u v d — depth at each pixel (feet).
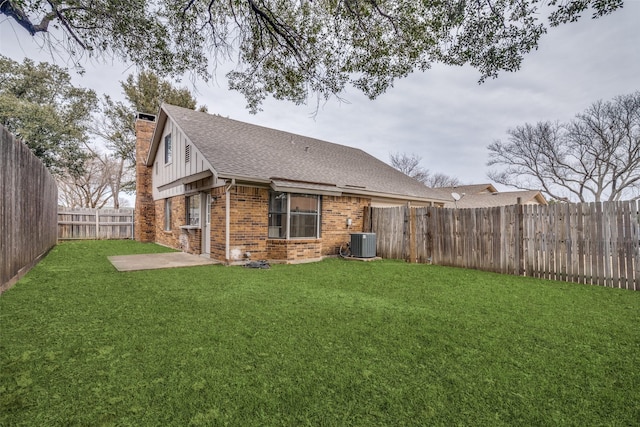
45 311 12.77
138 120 47.01
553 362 8.85
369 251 32.45
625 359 9.07
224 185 27.20
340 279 20.76
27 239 20.40
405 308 14.11
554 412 6.61
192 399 6.93
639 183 67.87
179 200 36.88
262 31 19.63
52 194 33.91
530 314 13.34
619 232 19.52
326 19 18.57
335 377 7.92
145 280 19.29
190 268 24.30
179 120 34.63
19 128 50.49
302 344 9.93
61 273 20.74
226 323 11.77
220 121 39.32
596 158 71.20
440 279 21.29
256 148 34.99
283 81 21.93
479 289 18.28
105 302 14.28
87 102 65.67
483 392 7.32
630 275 18.94
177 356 8.97
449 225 28.14
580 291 18.07
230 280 19.88
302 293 16.72
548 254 22.30
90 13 16.61
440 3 15.83
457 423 6.24
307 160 38.50
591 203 20.66
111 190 100.01
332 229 33.42
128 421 6.21
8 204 16.16
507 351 9.54
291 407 6.72
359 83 20.88
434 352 9.43
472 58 17.71
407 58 19.02
